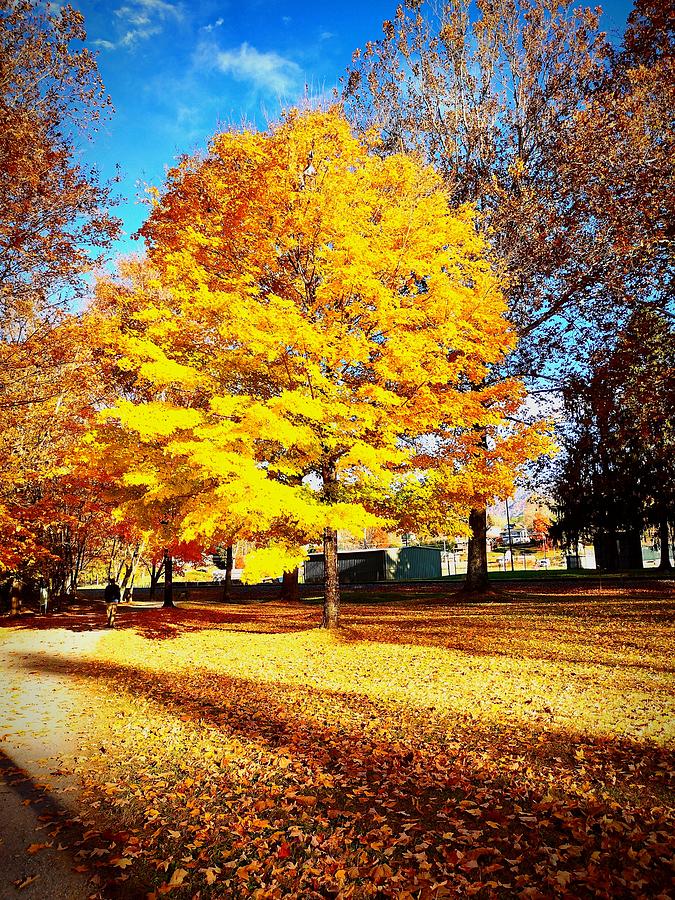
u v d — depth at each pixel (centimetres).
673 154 1413
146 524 1367
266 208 1077
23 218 1075
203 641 1451
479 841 398
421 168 1309
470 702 764
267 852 400
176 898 349
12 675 1110
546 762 538
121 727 713
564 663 965
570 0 1906
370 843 402
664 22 1498
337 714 741
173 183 1182
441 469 1180
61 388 1321
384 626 1519
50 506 1620
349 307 1035
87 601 3362
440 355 1074
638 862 352
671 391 1523
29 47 1002
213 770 559
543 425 1168
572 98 1930
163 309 1094
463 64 2067
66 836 427
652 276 1597
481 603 2003
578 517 2834
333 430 1024
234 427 928
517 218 1891
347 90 2152
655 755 534
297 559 999
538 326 2078
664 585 2103
